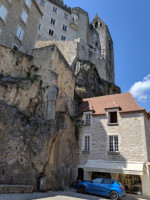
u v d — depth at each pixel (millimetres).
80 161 16531
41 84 15062
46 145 12539
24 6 21359
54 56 16078
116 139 16188
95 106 19484
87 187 12125
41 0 43500
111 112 17609
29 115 13156
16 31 19531
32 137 12016
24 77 15359
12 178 10156
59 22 44281
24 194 9125
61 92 16672
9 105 12023
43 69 15680
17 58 15469
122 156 15094
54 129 13672
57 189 12562
